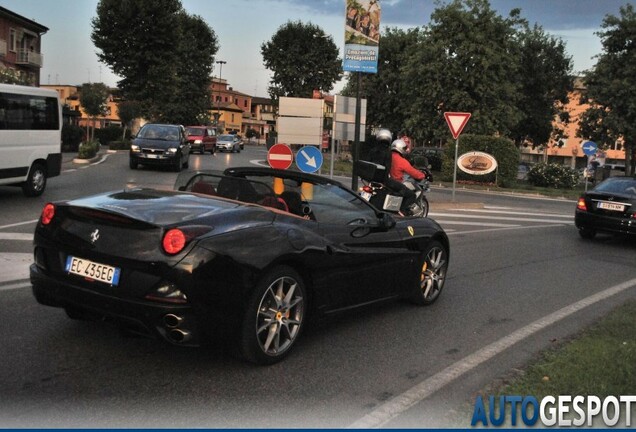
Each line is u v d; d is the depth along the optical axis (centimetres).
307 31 6756
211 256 381
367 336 521
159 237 381
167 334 380
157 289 375
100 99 4759
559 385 407
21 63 4888
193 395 376
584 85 3788
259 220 431
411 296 615
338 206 530
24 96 1249
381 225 539
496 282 773
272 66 6825
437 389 407
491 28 3341
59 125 1374
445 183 2953
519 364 461
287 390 393
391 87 4678
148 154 2162
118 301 381
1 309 523
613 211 1173
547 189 2969
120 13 4878
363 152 4788
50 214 430
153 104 5116
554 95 4625
